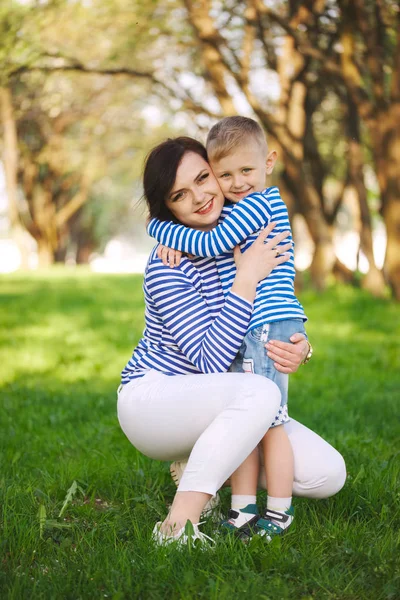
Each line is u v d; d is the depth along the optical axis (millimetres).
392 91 11797
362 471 3377
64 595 2295
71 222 32906
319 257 14375
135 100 18672
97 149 24172
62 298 14172
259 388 2631
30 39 12312
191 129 18531
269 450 2809
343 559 2549
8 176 25422
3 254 51531
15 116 18734
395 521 2934
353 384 6270
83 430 4617
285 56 13453
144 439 2814
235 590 2326
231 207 2980
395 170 12055
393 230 12289
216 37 12000
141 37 13320
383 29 11617
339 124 16750
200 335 2770
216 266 2922
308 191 14055
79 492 3393
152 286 2842
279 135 13297
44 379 6699
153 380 2811
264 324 2781
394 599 2301
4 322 10672
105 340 9000
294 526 2834
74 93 18500
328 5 11875
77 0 12438
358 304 12148
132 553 2615
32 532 2738
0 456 3947
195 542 2553
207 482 2611
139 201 3039
